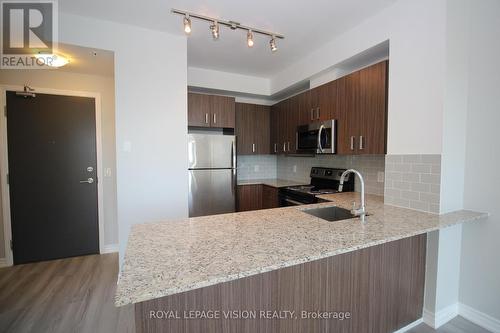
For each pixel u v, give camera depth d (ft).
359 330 5.17
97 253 10.64
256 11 6.87
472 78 6.08
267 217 5.57
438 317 6.08
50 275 8.68
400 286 5.73
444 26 5.53
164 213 8.37
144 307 3.48
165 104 8.25
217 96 11.33
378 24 7.00
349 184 9.82
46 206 9.86
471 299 6.25
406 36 6.29
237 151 12.67
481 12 5.90
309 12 6.91
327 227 4.84
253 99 13.94
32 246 9.71
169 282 2.83
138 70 7.88
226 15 7.06
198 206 10.21
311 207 6.63
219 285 3.80
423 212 6.03
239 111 12.69
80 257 10.29
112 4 6.57
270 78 13.01
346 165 10.09
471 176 6.14
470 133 6.14
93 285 7.99
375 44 7.09
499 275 5.76
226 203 10.73
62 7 6.73
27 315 6.48
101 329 5.98
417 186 6.20
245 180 13.84
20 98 9.38
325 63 9.07
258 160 14.47
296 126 11.05
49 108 9.75
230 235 4.39
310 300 4.54
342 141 8.46
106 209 10.78
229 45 9.06
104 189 10.73
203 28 7.86
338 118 8.63
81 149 10.27
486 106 5.86
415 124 6.17
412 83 6.20
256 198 12.69
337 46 8.48
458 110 5.96
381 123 7.08
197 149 10.14
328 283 4.71
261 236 4.33
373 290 5.30
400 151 6.53
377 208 6.48
